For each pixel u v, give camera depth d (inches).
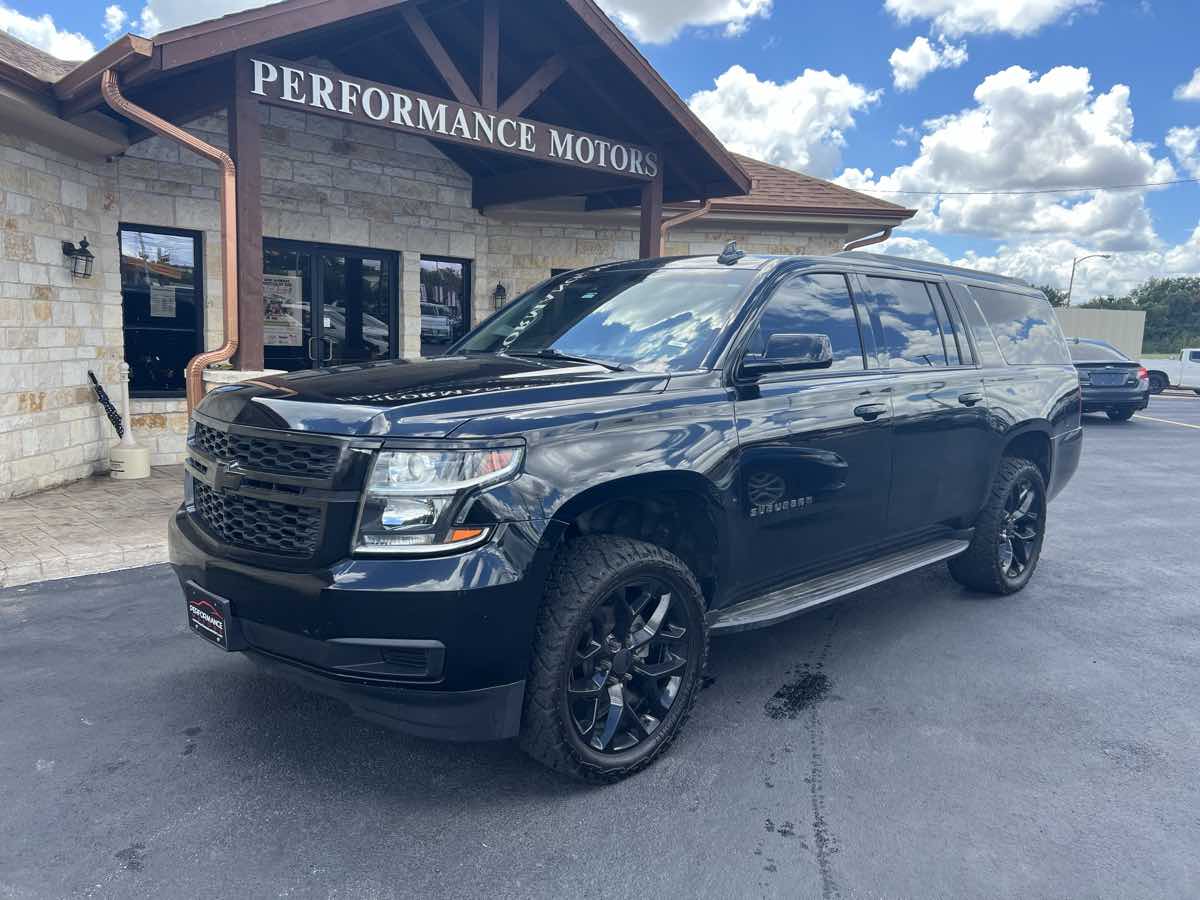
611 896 101.8
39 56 357.4
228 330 275.4
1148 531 310.0
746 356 150.9
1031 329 236.1
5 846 108.5
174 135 261.9
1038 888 104.9
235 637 121.8
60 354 323.6
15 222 298.4
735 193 426.3
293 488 116.4
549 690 117.7
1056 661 180.1
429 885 103.0
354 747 136.6
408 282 456.4
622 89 363.9
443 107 306.8
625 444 126.4
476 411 116.1
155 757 131.8
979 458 203.2
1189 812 122.5
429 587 107.6
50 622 188.7
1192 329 4082.2
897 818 119.7
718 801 123.3
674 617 135.8
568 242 516.1
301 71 273.9
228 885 102.0
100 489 319.0
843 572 175.0
